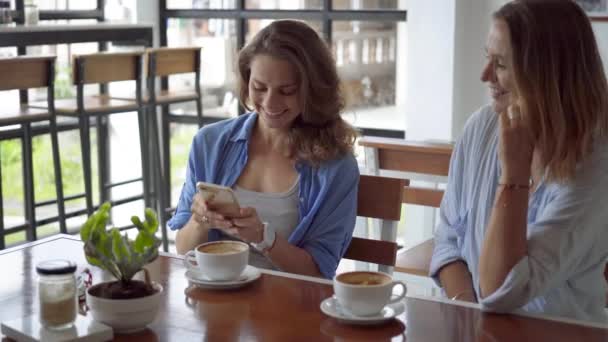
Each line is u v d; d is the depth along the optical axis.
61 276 1.30
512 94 1.68
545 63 1.61
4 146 4.55
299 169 2.02
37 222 4.41
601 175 1.61
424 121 4.43
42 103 4.19
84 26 4.41
